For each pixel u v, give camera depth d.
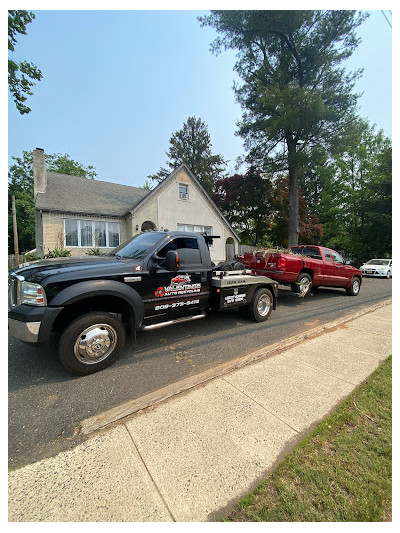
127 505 1.52
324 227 27.42
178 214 16.36
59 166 33.12
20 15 10.45
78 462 1.82
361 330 4.95
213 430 2.14
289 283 7.19
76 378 3.01
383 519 1.50
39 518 1.45
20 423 2.24
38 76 12.07
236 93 20.20
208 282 4.42
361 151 24.34
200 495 1.58
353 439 2.10
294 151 17.25
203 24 18.12
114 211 14.30
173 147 36.81
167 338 4.41
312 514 1.51
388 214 22.50
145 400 2.51
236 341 4.29
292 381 2.96
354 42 16.70
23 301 2.89
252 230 25.69
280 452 1.93
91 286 2.98
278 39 18.41
